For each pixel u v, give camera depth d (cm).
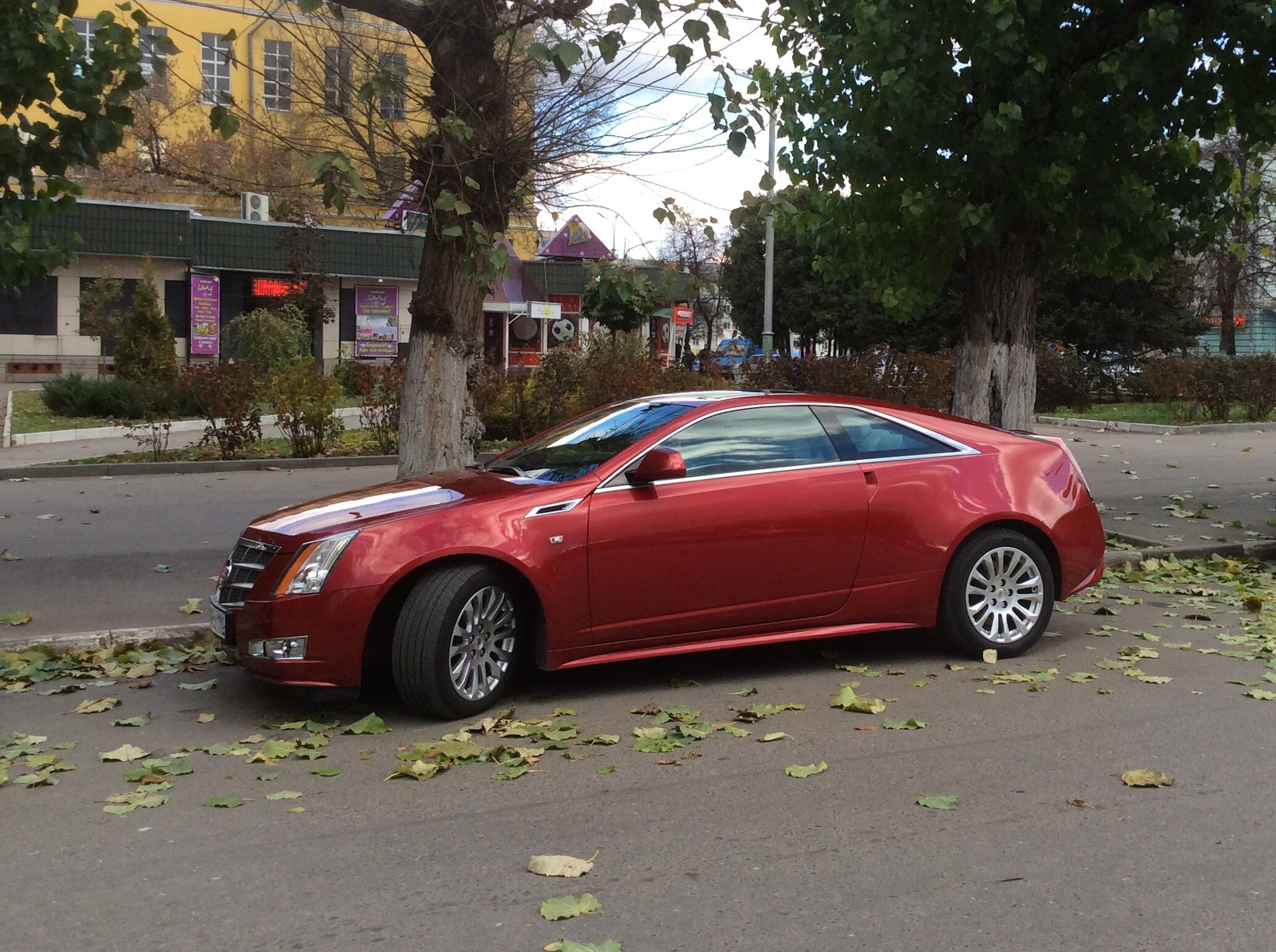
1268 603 789
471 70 804
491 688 552
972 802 432
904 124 873
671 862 380
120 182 3031
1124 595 827
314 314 3212
